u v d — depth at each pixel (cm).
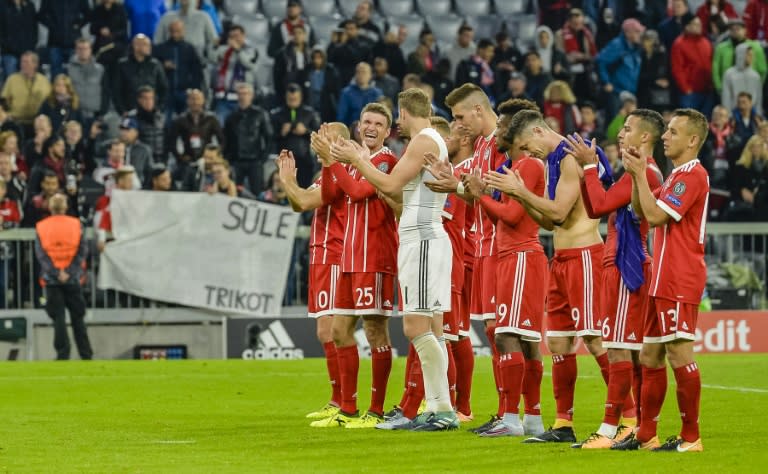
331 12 5828
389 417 2231
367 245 2153
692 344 1739
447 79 5000
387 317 2186
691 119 1720
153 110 4659
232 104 4959
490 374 3366
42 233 4116
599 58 5141
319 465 1652
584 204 1806
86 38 4859
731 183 4838
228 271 4444
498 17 5806
